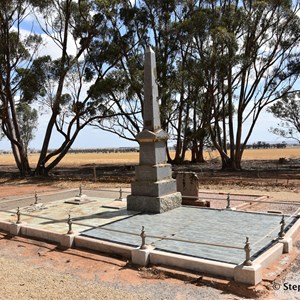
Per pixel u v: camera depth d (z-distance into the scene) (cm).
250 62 2922
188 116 4644
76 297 592
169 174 1272
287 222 1013
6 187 2516
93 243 860
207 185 2198
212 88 2984
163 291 618
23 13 3012
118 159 7588
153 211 1189
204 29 2792
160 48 3203
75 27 3038
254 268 625
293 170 3359
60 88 3058
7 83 2997
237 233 901
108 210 1277
